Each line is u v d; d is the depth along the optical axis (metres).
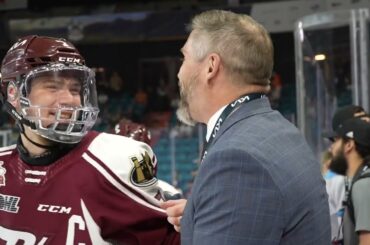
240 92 1.12
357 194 2.12
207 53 1.12
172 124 10.23
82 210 1.26
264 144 1.04
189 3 9.38
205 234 1.00
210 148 1.10
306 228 1.04
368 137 2.35
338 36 4.59
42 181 1.29
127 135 2.25
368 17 4.35
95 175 1.27
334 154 2.60
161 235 1.33
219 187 1.00
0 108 10.06
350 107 2.83
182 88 1.18
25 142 1.33
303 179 1.05
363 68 4.38
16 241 1.28
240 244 0.98
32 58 1.29
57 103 1.27
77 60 1.33
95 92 1.35
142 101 10.77
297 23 4.62
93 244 1.26
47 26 8.77
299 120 4.59
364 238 2.10
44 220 1.27
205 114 1.16
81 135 1.29
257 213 0.98
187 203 1.10
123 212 1.28
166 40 10.70
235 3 8.29
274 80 9.95
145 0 9.61
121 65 10.88
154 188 1.36
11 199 1.30
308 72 4.59
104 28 8.71
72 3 9.76
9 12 9.57
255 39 1.11
